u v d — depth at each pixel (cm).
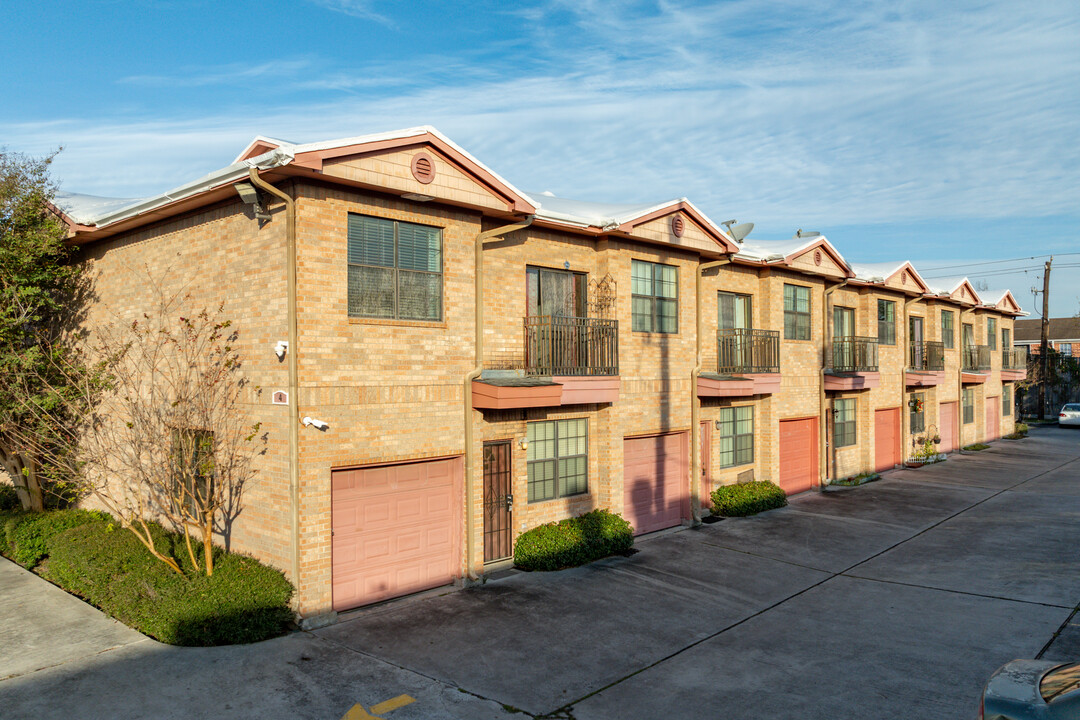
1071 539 1443
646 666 830
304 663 816
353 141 926
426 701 732
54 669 789
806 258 1855
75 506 1481
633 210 1443
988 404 3266
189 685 754
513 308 1234
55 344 1345
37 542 1216
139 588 931
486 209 1125
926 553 1340
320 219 947
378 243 1019
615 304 1370
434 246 1087
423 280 1071
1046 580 1170
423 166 1020
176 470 1012
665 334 1497
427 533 1090
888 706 734
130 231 1261
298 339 924
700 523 1560
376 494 1028
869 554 1332
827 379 1986
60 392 1220
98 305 1352
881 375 2330
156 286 1195
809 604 1057
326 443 951
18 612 969
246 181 928
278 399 948
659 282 1496
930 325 2695
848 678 802
